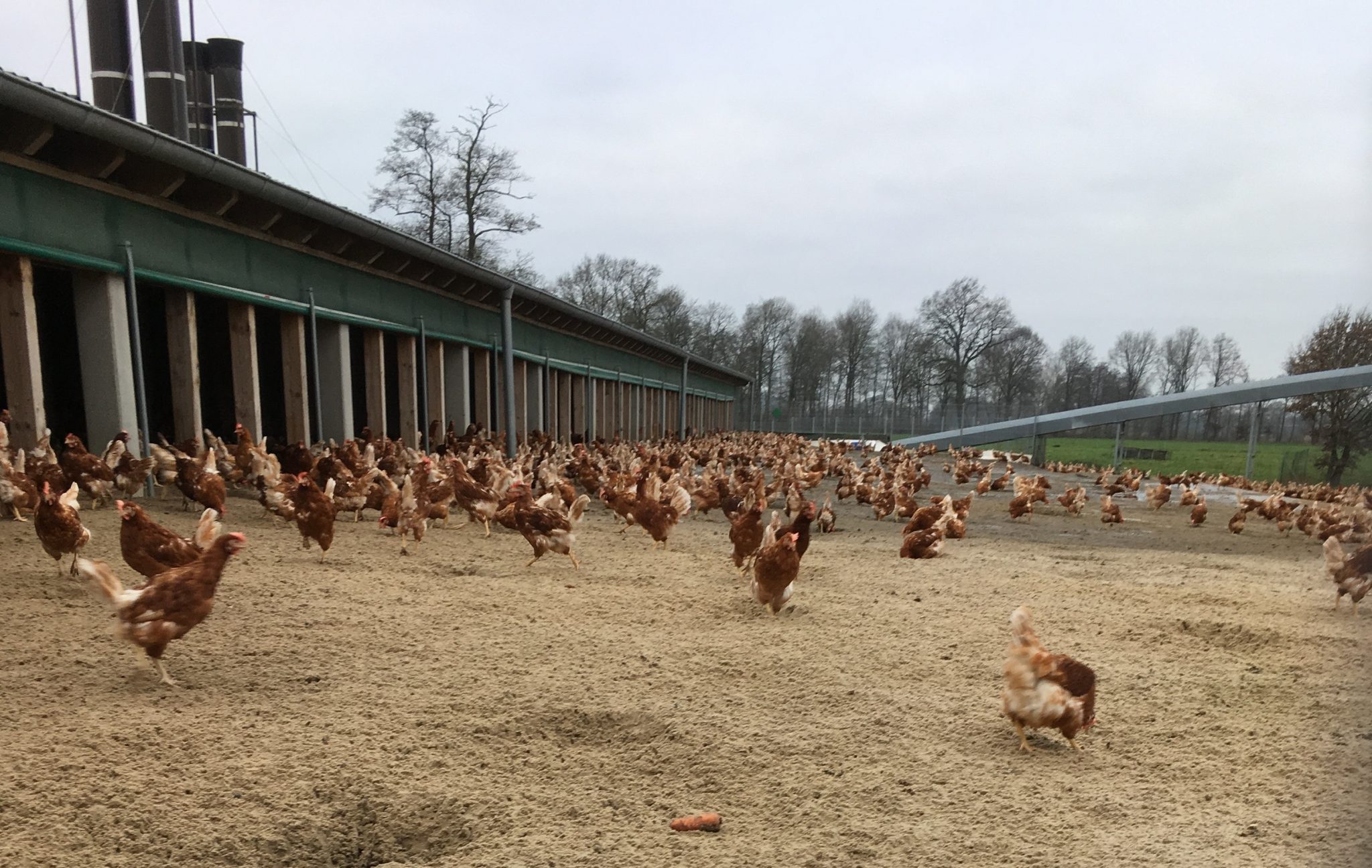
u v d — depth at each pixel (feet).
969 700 19.45
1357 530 41.96
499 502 41.73
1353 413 99.40
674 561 37.42
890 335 333.21
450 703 17.70
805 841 12.67
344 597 26.22
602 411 130.31
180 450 44.16
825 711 18.28
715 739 16.42
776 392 336.90
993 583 33.99
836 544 47.01
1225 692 20.39
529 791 14.19
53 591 24.00
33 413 36.73
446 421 80.59
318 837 12.66
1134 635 25.98
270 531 37.35
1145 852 12.29
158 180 41.22
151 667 18.76
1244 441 136.15
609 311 250.98
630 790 14.42
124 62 69.77
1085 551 48.19
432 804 13.66
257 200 48.21
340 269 59.98
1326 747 16.76
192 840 12.08
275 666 19.47
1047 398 289.33
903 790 14.51
